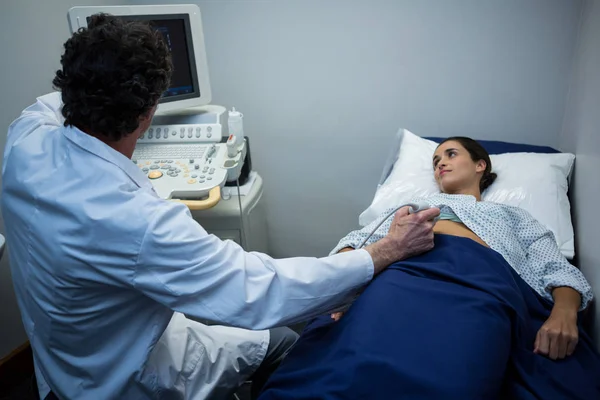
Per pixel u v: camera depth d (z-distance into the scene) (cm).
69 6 185
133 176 92
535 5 173
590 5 158
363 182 217
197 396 111
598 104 143
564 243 150
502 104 190
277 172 222
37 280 89
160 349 107
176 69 167
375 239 137
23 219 88
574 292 120
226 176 151
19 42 165
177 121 177
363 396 86
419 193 170
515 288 115
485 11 177
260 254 99
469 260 117
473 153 160
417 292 104
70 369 97
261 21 196
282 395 94
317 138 212
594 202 141
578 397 95
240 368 121
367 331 96
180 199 144
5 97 162
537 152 178
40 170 87
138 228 82
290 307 95
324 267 100
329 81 201
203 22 200
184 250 85
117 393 96
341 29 191
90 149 86
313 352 102
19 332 184
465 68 187
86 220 82
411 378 86
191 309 89
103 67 80
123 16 152
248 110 212
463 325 96
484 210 139
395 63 192
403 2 182
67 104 85
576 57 173
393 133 205
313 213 228
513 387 98
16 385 180
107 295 90
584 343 111
